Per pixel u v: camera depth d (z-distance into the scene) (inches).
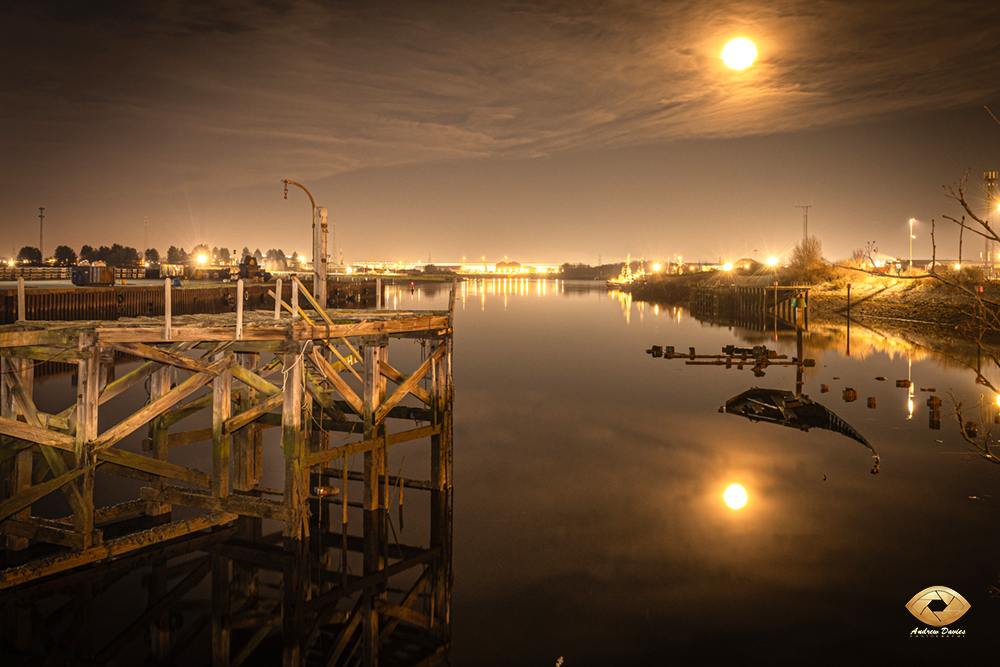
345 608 471.5
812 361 1700.3
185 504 539.2
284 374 504.4
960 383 1427.2
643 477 783.7
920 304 2657.5
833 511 668.7
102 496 652.1
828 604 478.6
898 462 847.7
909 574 526.0
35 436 442.0
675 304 4820.4
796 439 970.1
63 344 453.1
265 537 560.7
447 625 448.1
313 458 531.5
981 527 622.8
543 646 424.8
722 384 1446.9
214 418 520.4
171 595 471.5
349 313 666.2
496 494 714.8
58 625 431.5
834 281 3567.9
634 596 490.3
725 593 497.0
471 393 1341.0
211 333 485.4
